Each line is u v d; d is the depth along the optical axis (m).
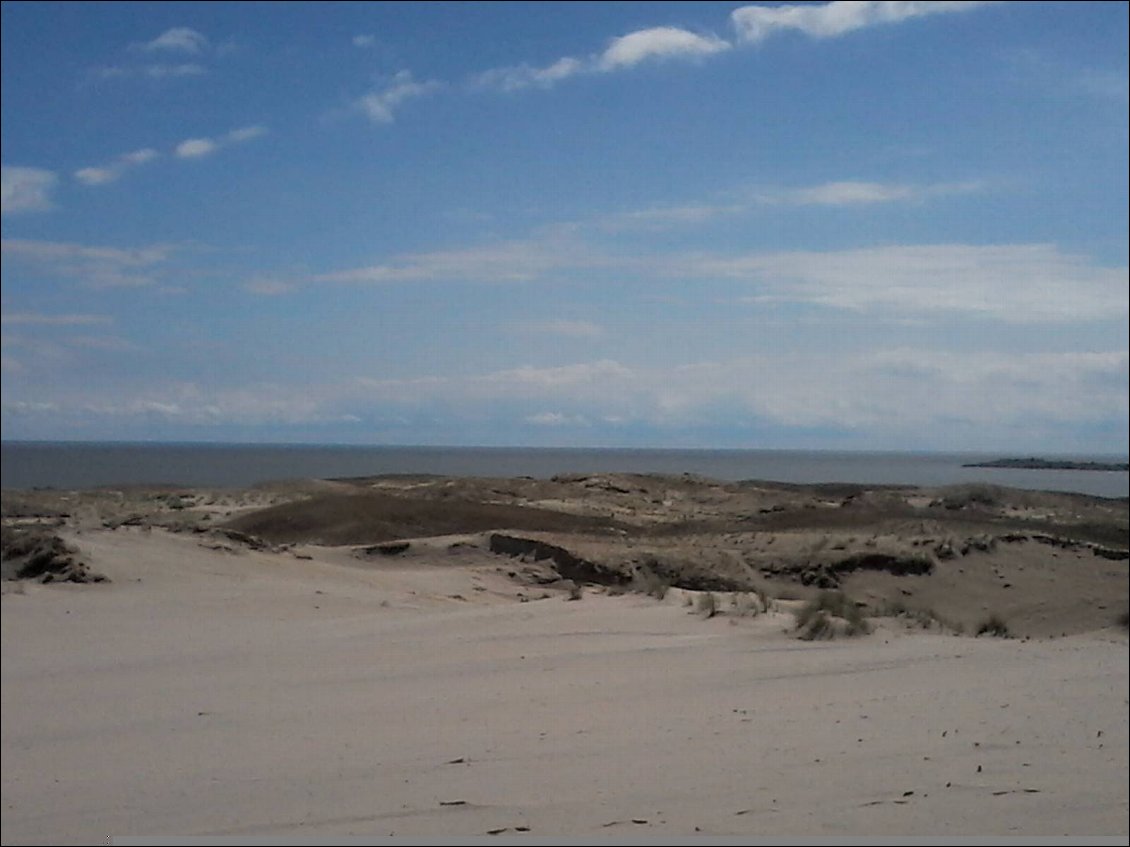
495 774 8.78
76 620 18.50
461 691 12.50
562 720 10.80
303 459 195.38
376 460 198.12
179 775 9.22
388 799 8.16
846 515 45.31
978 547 32.34
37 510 45.44
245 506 51.78
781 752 9.38
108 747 10.27
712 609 19.03
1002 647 15.62
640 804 7.84
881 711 11.12
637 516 50.94
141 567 24.16
